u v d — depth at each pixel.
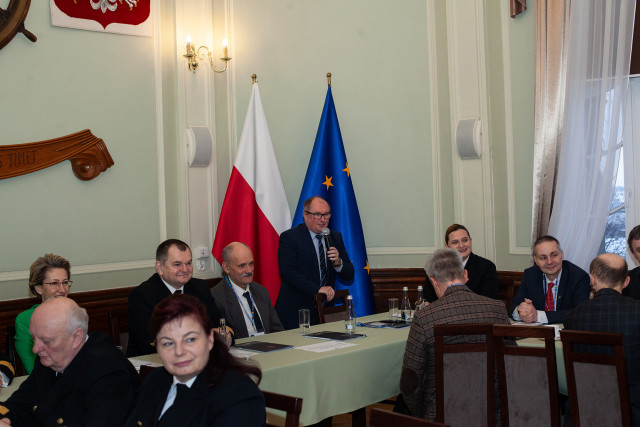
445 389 2.90
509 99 5.34
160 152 5.30
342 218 5.45
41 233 4.70
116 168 5.08
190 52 5.33
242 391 1.81
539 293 3.92
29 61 4.67
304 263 4.53
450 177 5.58
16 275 4.57
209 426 1.81
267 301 4.10
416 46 5.62
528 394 2.86
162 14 5.34
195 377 1.87
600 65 4.85
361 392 3.22
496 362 2.94
